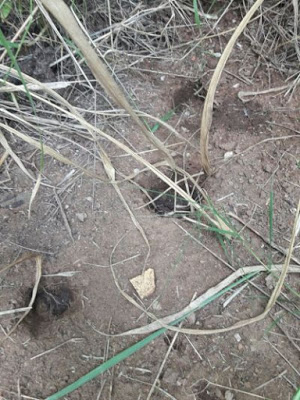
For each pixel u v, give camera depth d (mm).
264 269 534
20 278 521
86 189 582
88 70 667
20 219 559
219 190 595
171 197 597
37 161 599
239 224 569
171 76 694
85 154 608
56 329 499
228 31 708
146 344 492
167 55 712
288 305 518
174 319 503
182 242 550
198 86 693
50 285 523
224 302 518
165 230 557
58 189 582
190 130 652
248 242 556
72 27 404
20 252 536
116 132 629
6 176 587
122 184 589
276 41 728
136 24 711
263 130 648
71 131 622
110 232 553
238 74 701
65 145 615
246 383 477
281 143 634
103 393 468
